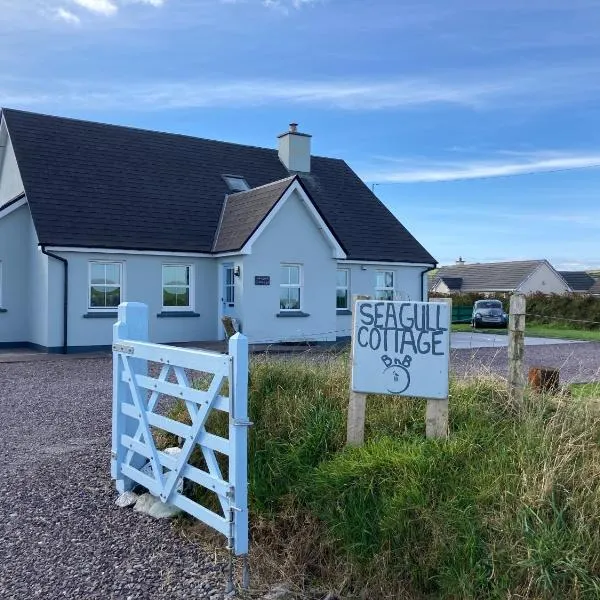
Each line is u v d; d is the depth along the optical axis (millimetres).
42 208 18109
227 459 5695
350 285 22672
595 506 3953
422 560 4160
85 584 4324
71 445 7559
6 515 5457
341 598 4262
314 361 7531
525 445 4605
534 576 3746
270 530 4969
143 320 6203
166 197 20969
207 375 7723
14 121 20453
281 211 19422
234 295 19453
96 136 21781
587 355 18250
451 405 5664
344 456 5078
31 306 18844
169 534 5133
